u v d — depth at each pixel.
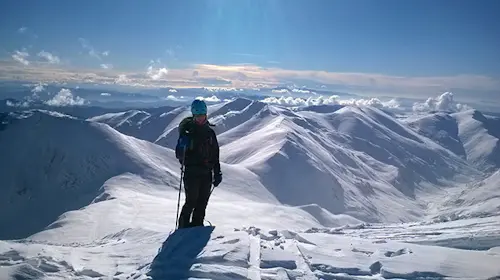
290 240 6.42
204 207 7.59
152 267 5.21
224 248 5.70
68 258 5.68
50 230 22.47
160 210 30.02
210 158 7.43
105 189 77.81
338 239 6.66
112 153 94.50
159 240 6.54
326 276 5.05
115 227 20.80
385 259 5.52
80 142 97.69
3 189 87.06
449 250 6.06
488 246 7.59
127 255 5.94
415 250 5.98
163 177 84.75
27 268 5.09
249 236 6.39
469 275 5.03
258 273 5.04
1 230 74.44
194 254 5.52
